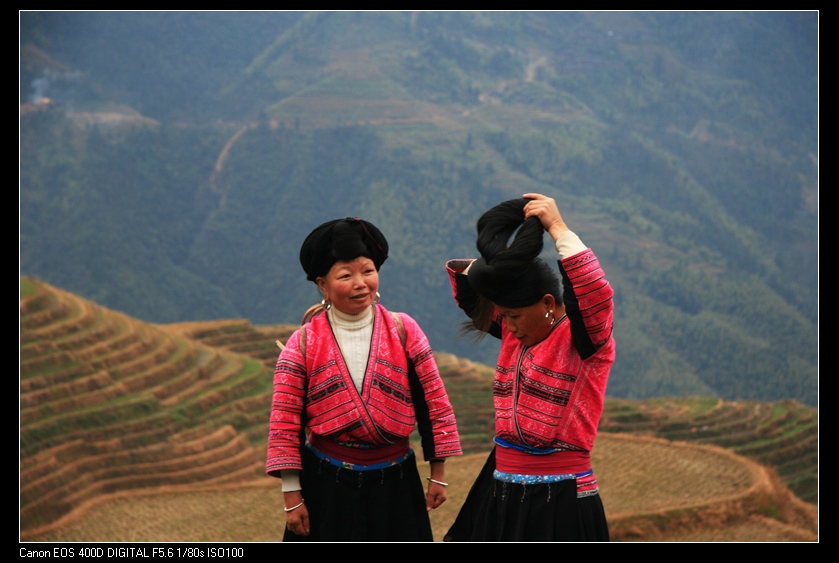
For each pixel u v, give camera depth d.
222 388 35.78
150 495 22.52
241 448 31.77
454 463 23.81
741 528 19.80
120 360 35.62
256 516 20.23
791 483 39.25
